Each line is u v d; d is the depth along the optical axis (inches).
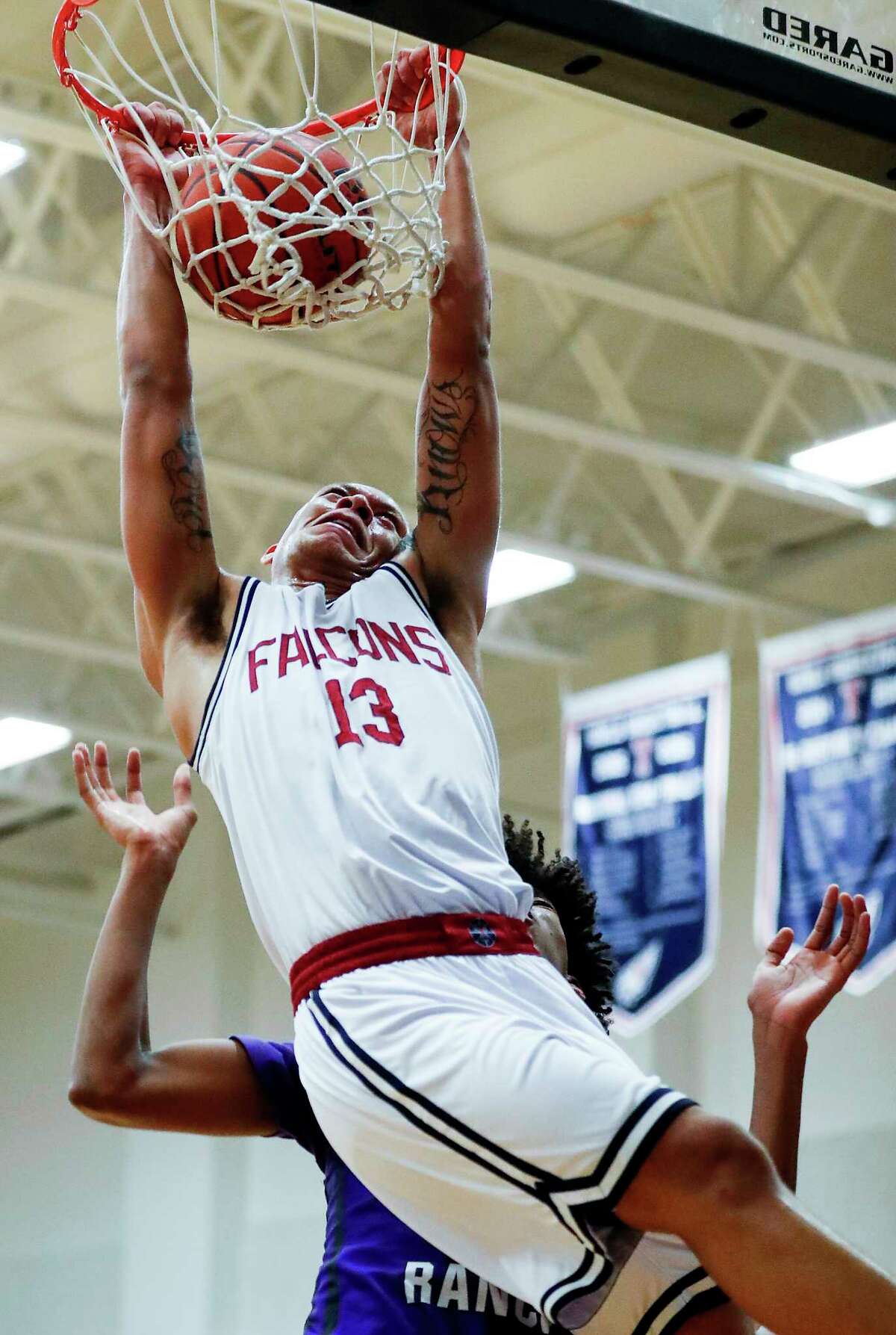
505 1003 101.4
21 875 594.9
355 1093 99.6
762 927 405.1
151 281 124.9
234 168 115.7
